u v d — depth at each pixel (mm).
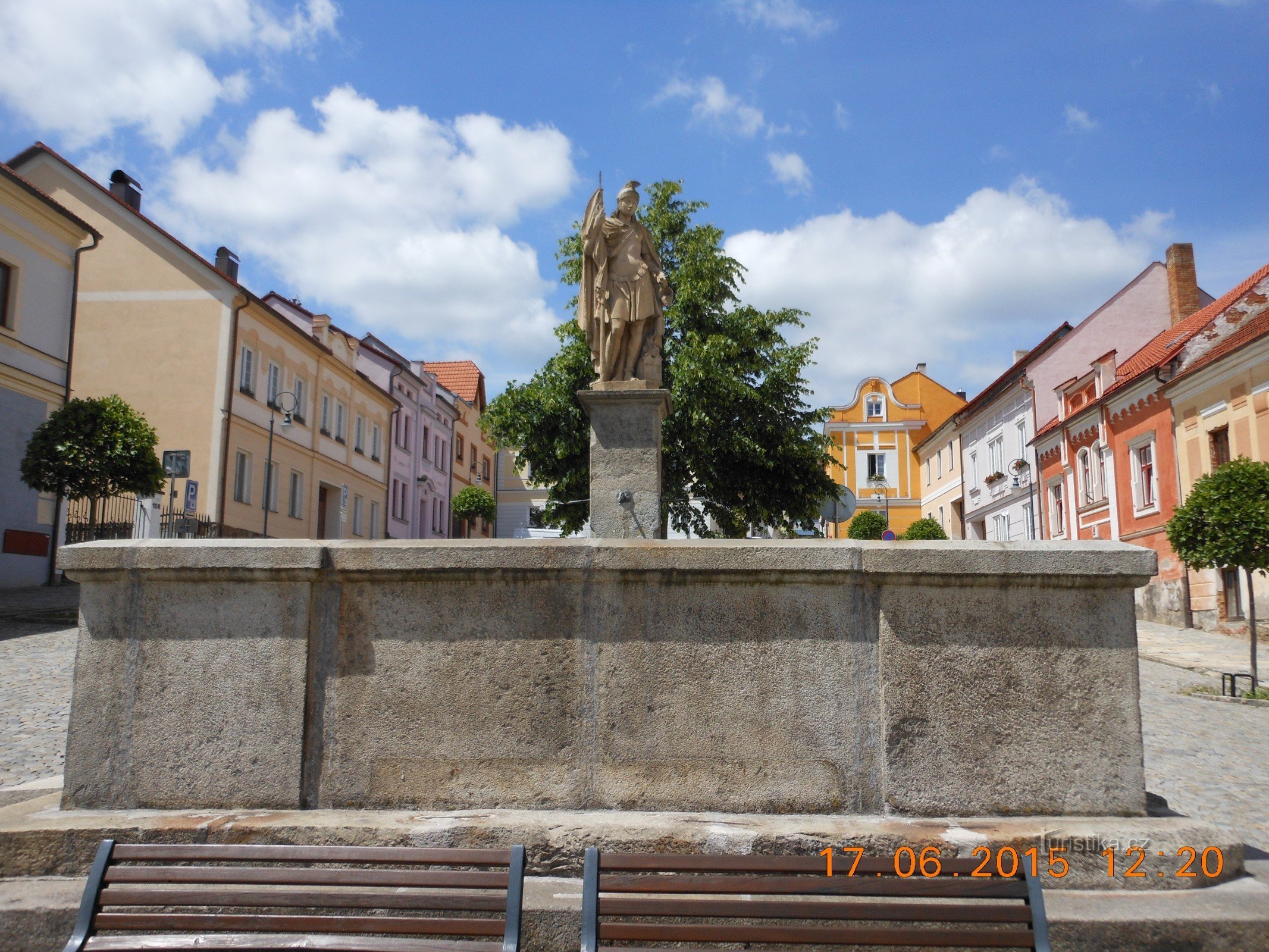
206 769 3854
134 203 31250
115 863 3100
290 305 37938
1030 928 2848
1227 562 13578
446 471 54969
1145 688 14078
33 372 22422
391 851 2992
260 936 2938
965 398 58062
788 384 24016
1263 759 8477
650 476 8148
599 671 3830
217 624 3934
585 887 2865
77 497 17625
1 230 21391
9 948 3357
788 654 3818
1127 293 35156
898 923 3432
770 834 3471
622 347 8445
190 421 28844
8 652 13133
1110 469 28078
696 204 25156
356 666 3904
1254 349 20062
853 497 17906
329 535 38125
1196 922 3238
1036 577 3760
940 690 3756
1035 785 3715
